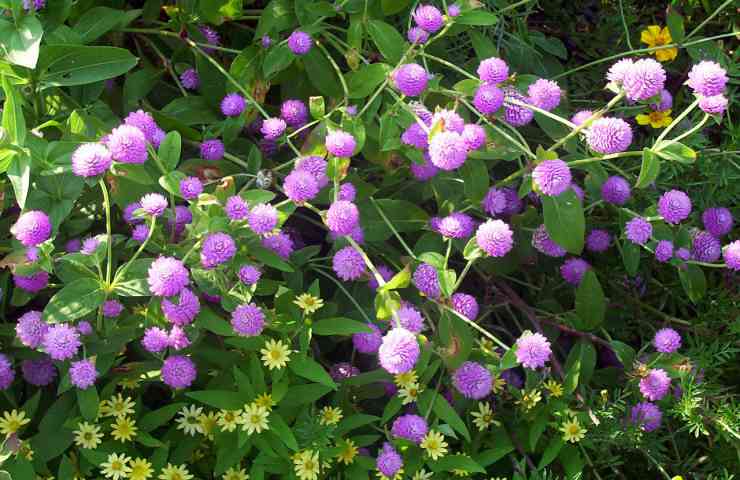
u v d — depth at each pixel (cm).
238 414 64
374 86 74
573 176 85
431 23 72
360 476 66
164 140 65
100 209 72
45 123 68
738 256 74
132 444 65
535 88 72
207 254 61
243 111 75
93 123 70
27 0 68
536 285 85
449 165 65
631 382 72
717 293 81
